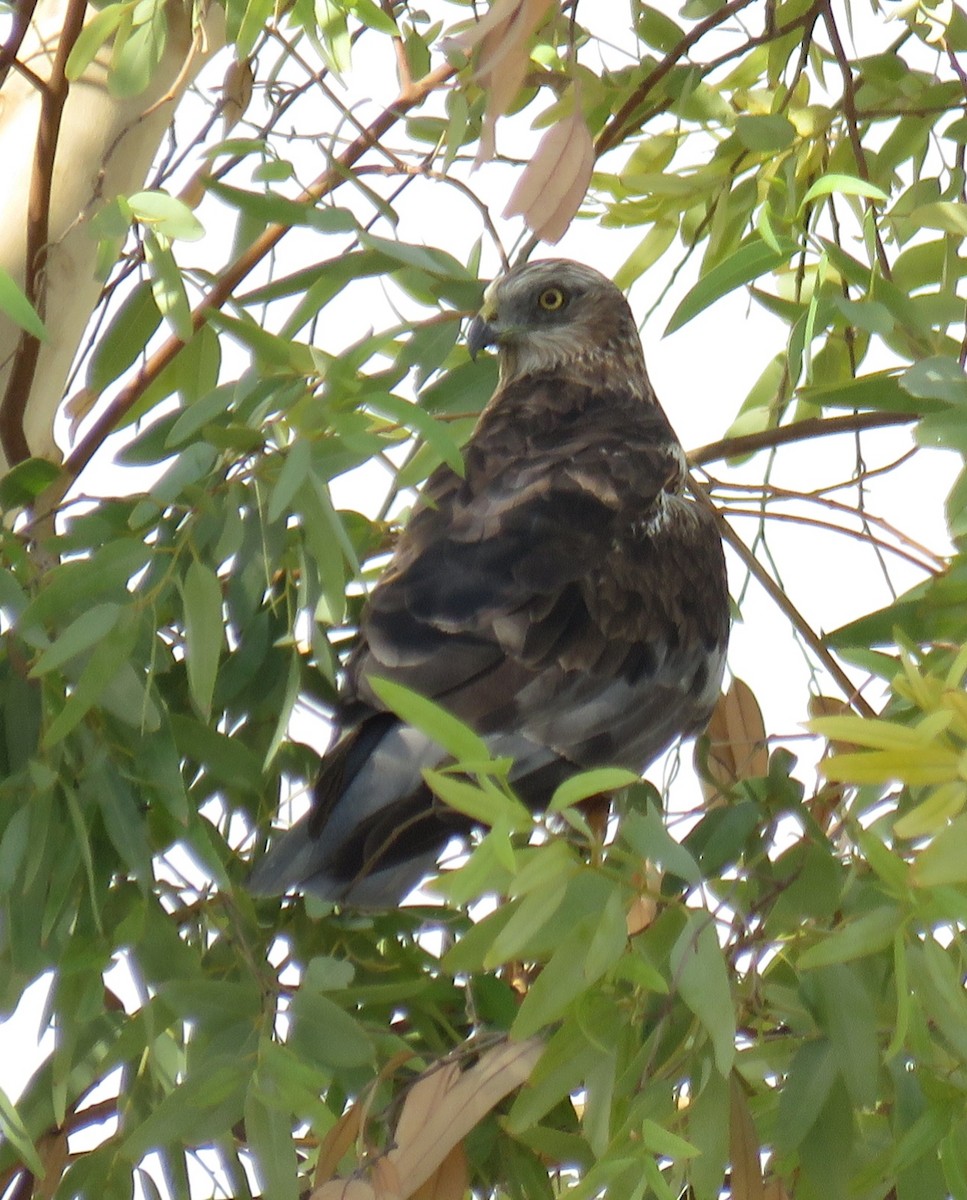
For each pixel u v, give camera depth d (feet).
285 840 43.39
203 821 43.57
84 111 43.83
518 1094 43.27
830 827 43.60
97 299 43.93
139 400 43.91
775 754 43.55
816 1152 43.19
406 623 43.60
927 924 42.91
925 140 44.16
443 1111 43.14
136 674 43.34
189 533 43.37
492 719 43.57
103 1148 43.50
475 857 42.80
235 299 43.57
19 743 43.42
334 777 43.42
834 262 43.60
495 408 44.32
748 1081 43.34
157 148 43.91
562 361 44.42
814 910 43.27
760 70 44.32
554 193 42.98
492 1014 43.52
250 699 43.65
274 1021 43.32
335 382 43.24
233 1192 43.52
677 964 42.96
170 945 43.42
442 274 43.52
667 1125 43.14
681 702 43.88
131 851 43.37
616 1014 43.11
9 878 43.29
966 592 43.47
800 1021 43.19
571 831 43.68
